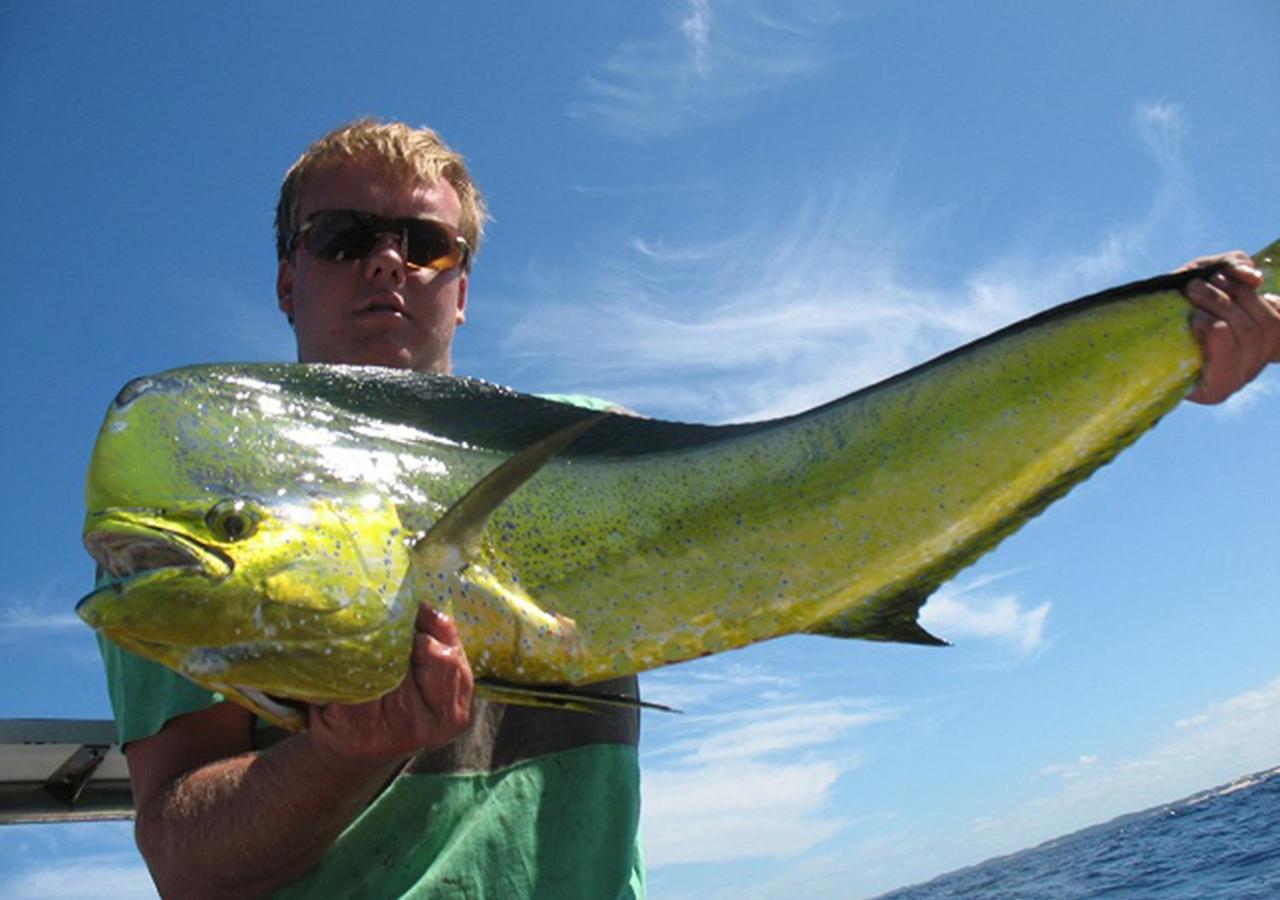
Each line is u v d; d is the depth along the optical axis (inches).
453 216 40.9
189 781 28.1
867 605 29.3
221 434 25.6
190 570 23.3
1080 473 30.3
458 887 30.0
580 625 27.5
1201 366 30.5
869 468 29.7
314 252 39.5
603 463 29.3
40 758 52.2
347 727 24.1
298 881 29.9
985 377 30.4
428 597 25.4
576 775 32.8
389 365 39.3
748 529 29.0
